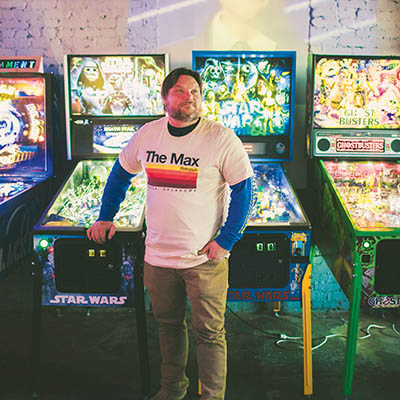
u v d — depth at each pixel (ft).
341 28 10.69
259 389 8.20
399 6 10.61
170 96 6.27
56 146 10.43
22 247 9.50
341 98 9.84
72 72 9.85
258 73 9.73
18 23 10.84
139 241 7.74
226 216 6.95
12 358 9.18
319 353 9.29
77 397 8.04
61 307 11.00
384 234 7.58
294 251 8.00
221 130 6.47
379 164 9.89
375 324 10.39
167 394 7.33
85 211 8.71
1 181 9.99
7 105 10.02
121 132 9.93
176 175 6.44
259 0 10.61
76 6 10.75
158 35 10.82
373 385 8.29
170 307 7.02
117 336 9.94
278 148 9.90
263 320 10.59
